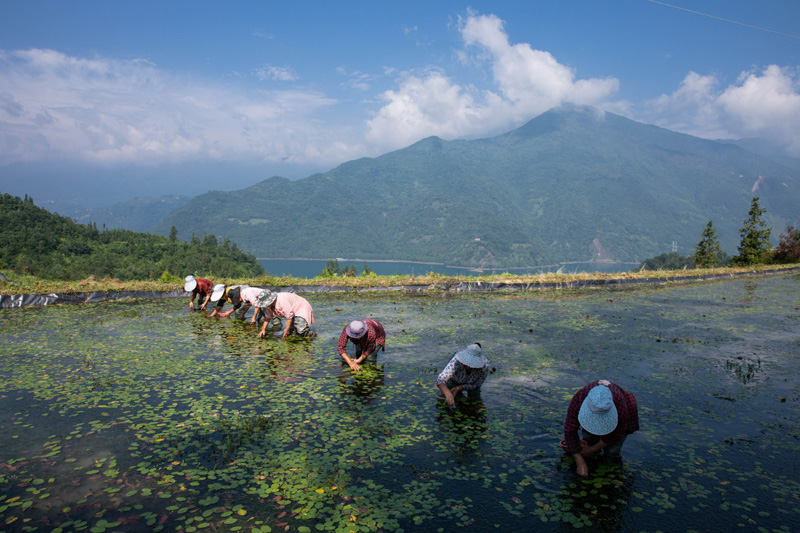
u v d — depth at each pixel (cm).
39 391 650
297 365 784
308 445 495
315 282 1972
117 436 510
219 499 393
